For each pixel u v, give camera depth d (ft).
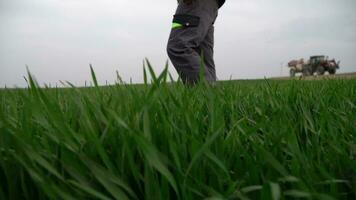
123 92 4.68
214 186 3.10
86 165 2.85
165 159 3.07
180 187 2.93
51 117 3.24
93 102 4.19
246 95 7.89
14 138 2.92
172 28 13.67
